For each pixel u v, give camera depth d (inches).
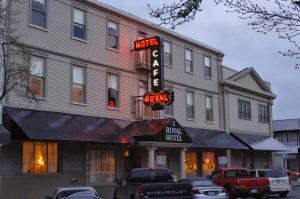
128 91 1144.8
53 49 966.4
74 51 1016.2
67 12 1011.9
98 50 1077.1
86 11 1057.5
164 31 1288.1
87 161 1017.5
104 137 970.1
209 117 1459.2
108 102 1088.8
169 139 1103.6
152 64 1122.0
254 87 1738.4
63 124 917.8
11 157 859.4
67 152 974.4
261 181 1040.8
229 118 1544.0
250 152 1678.2
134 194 719.7
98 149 1056.2
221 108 1521.9
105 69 1090.1
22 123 832.9
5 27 801.6
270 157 1809.8
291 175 1929.1
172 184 713.0
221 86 1530.5
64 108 975.6
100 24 1091.9
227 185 1034.1
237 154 1587.1
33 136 817.5
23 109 881.5
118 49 1133.7
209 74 1486.2
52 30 970.1
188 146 1161.4
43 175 907.4
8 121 835.4
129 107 1142.3
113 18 1128.2
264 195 1123.9
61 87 975.6
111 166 1088.8
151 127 1091.9
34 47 922.1
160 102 1095.6
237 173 1068.5
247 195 1039.0
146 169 798.5
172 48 1318.9
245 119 1649.9
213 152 1467.8
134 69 1169.4
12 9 875.4
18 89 794.2
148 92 1125.1
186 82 1362.0
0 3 802.2
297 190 1421.0
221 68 1537.9
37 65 928.9
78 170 992.2
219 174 1066.7
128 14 1165.7
